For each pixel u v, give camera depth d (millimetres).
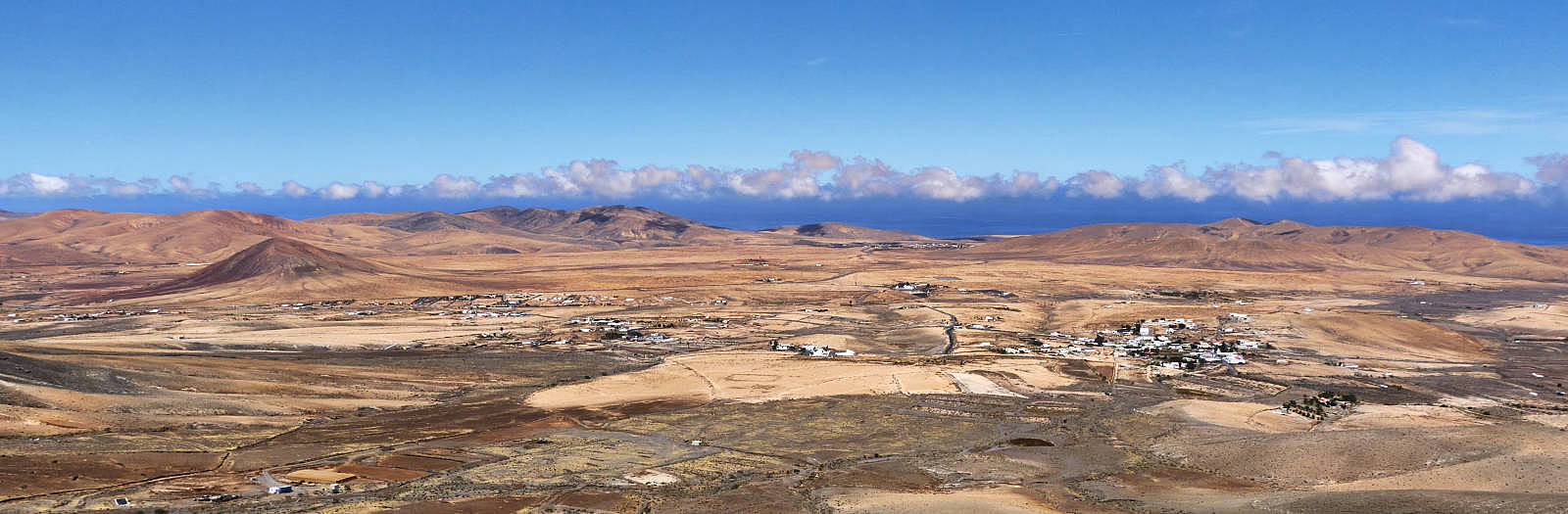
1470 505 86875
